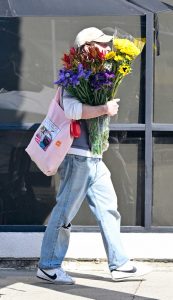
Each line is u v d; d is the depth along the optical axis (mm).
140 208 7547
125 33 7418
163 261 7461
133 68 7449
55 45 7484
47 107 7516
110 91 6484
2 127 7500
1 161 7578
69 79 6348
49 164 6590
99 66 6363
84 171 6609
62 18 7457
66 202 6691
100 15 7129
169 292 6711
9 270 7531
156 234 7453
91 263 7492
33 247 7535
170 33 7418
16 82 7516
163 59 7434
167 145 7488
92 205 6809
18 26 7473
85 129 6594
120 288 6840
